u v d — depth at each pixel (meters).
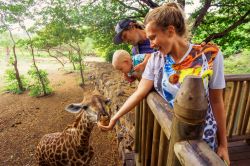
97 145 5.21
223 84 1.40
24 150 5.50
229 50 8.65
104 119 2.41
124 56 2.30
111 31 7.54
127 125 4.14
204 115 0.98
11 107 8.67
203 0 7.38
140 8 8.08
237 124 3.12
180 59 1.39
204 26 7.99
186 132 1.02
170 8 1.31
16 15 9.24
